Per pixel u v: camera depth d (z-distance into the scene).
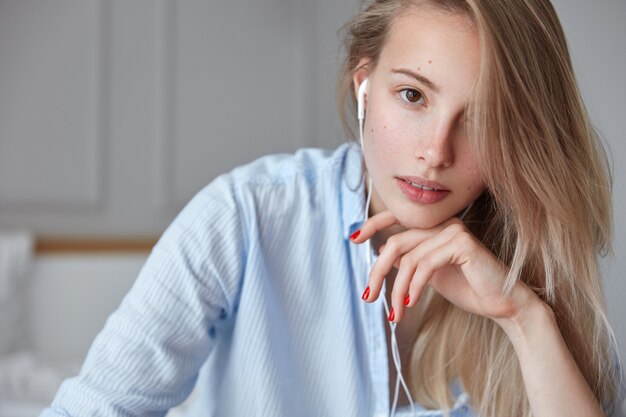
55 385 2.34
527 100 0.87
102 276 2.91
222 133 3.23
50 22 3.02
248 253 1.03
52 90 3.03
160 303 0.97
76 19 3.05
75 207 3.06
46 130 3.02
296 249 1.07
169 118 3.16
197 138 3.20
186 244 0.99
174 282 0.98
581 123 0.96
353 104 1.06
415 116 0.88
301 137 3.29
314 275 1.08
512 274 0.97
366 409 1.09
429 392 1.14
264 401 1.04
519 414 1.08
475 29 0.84
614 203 1.62
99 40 3.07
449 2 0.85
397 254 0.99
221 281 1.00
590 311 1.03
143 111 3.12
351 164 1.08
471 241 0.98
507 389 1.08
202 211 1.01
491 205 1.07
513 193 0.91
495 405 1.09
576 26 1.65
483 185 0.94
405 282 0.99
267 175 1.08
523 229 0.95
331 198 1.08
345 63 1.03
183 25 3.18
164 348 0.97
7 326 2.70
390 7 0.90
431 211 0.93
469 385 1.12
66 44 3.04
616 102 1.67
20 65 3.00
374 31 0.93
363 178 1.07
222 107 3.23
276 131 3.29
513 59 0.85
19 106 3.00
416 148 0.88
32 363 2.55
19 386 2.31
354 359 1.08
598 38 1.67
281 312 1.07
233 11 3.24
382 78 0.91
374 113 0.93
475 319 1.10
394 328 1.09
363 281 1.08
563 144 0.94
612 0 1.68
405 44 0.88
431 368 1.13
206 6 3.20
